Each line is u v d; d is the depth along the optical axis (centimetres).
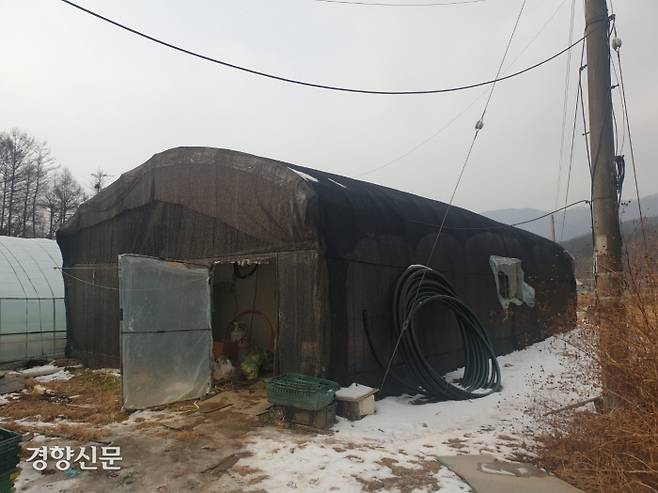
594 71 602
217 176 849
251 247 781
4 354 1105
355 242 767
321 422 605
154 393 721
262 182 773
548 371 1006
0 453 347
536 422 645
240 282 1117
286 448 534
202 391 784
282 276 729
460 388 862
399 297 809
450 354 1008
